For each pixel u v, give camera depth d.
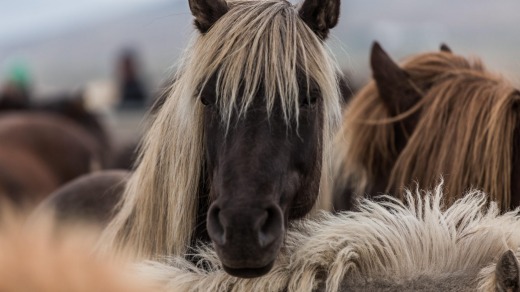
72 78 131.12
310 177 4.13
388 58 6.03
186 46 4.50
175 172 4.39
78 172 12.88
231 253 3.46
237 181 3.67
